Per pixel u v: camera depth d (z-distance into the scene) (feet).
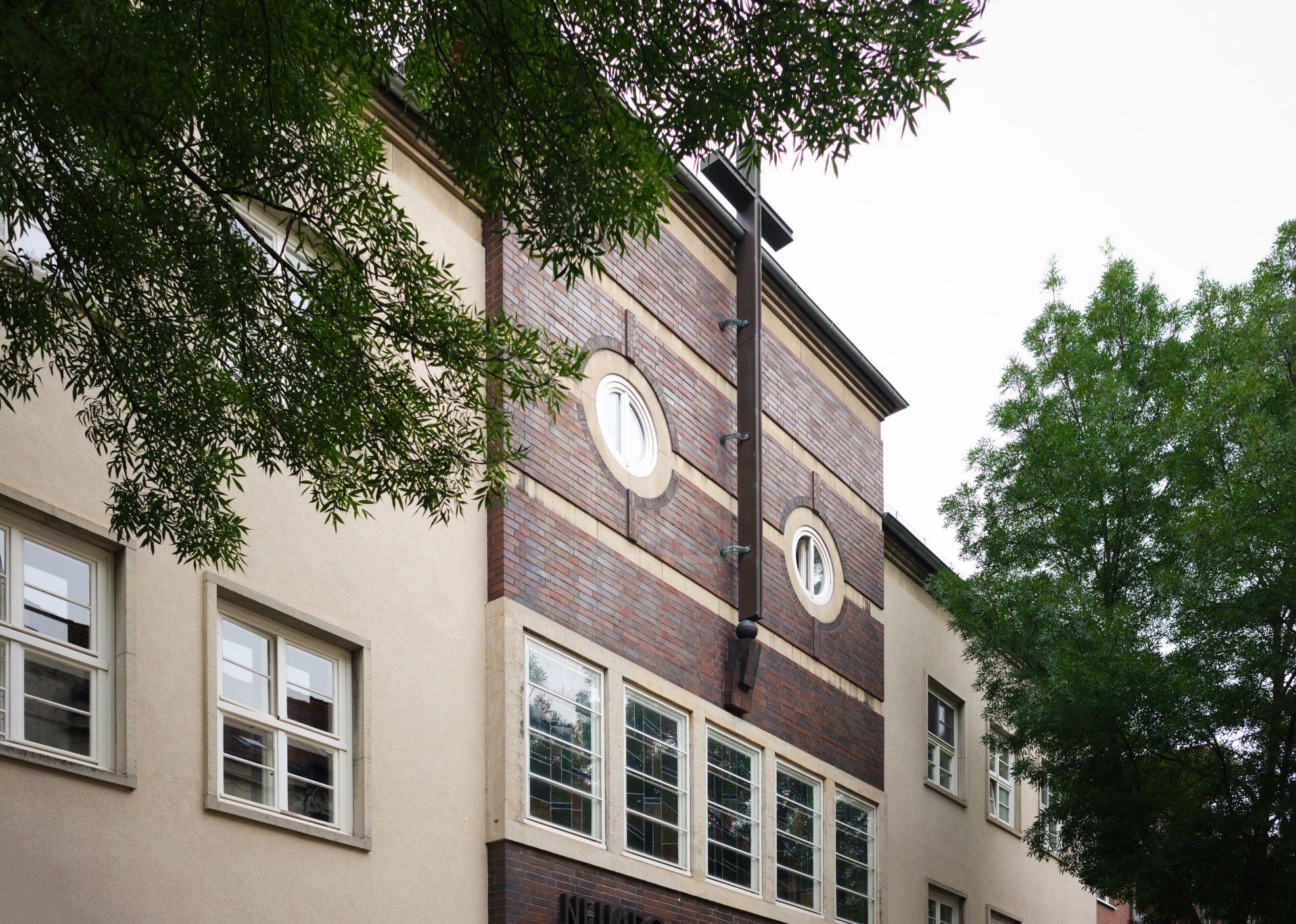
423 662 46.01
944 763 83.97
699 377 63.52
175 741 37.29
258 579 40.96
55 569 35.99
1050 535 71.26
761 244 67.82
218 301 29.66
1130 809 64.80
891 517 79.61
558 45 28.66
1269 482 64.44
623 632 54.70
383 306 31.76
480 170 30.30
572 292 55.93
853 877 68.80
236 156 29.25
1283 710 63.05
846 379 77.15
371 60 29.04
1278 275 74.95
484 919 46.11
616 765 52.80
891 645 79.10
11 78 24.82
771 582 65.67
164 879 36.09
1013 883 88.74
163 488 31.76
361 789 42.70
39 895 32.96
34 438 35.68
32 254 36.81
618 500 56.18
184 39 27.48
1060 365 73.92
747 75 28.30
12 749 32.94
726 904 57.62
